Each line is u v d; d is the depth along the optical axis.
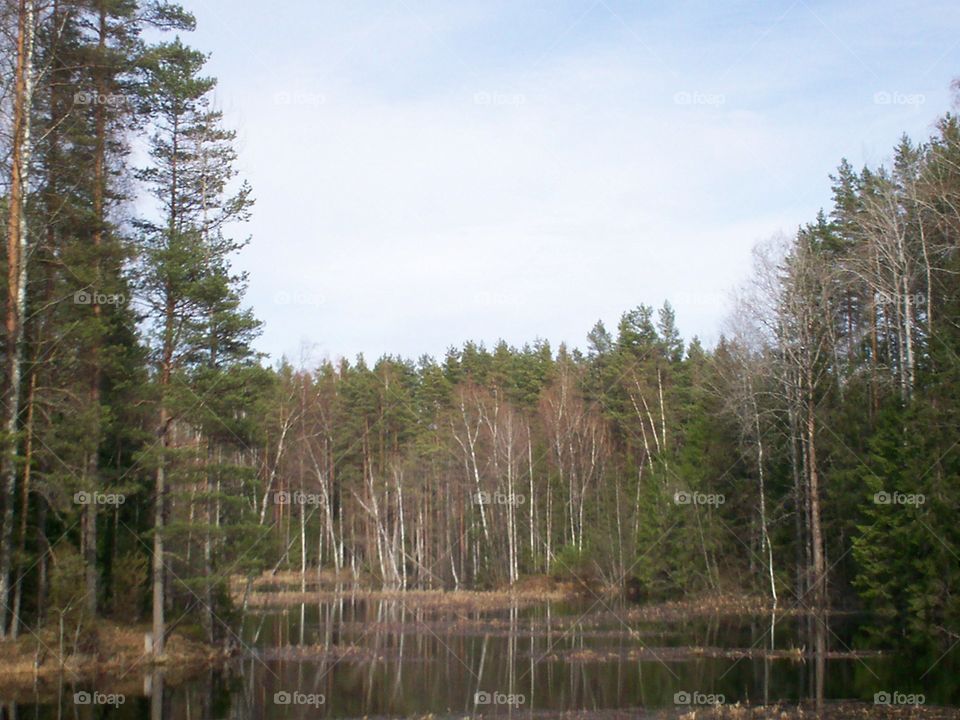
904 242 36.91
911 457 31.78
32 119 30.52
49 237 32.81
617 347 71.56
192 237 34.72
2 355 30.41
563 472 61.56
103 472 34.47
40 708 25.55
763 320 41.16
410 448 67.81
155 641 33.28
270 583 66.81
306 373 58.69
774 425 42.09
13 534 31.77
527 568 61.72
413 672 30.95
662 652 33.19
